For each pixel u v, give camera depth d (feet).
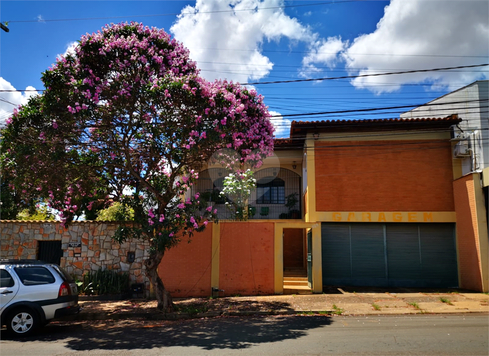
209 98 32.30
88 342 25.07
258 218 60.95
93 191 38.45
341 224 50.70
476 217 44.80
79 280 43.78
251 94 36.52
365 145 51.08
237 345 23.21
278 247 44.88
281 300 39.78
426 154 50.49
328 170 51.03
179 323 31.91
